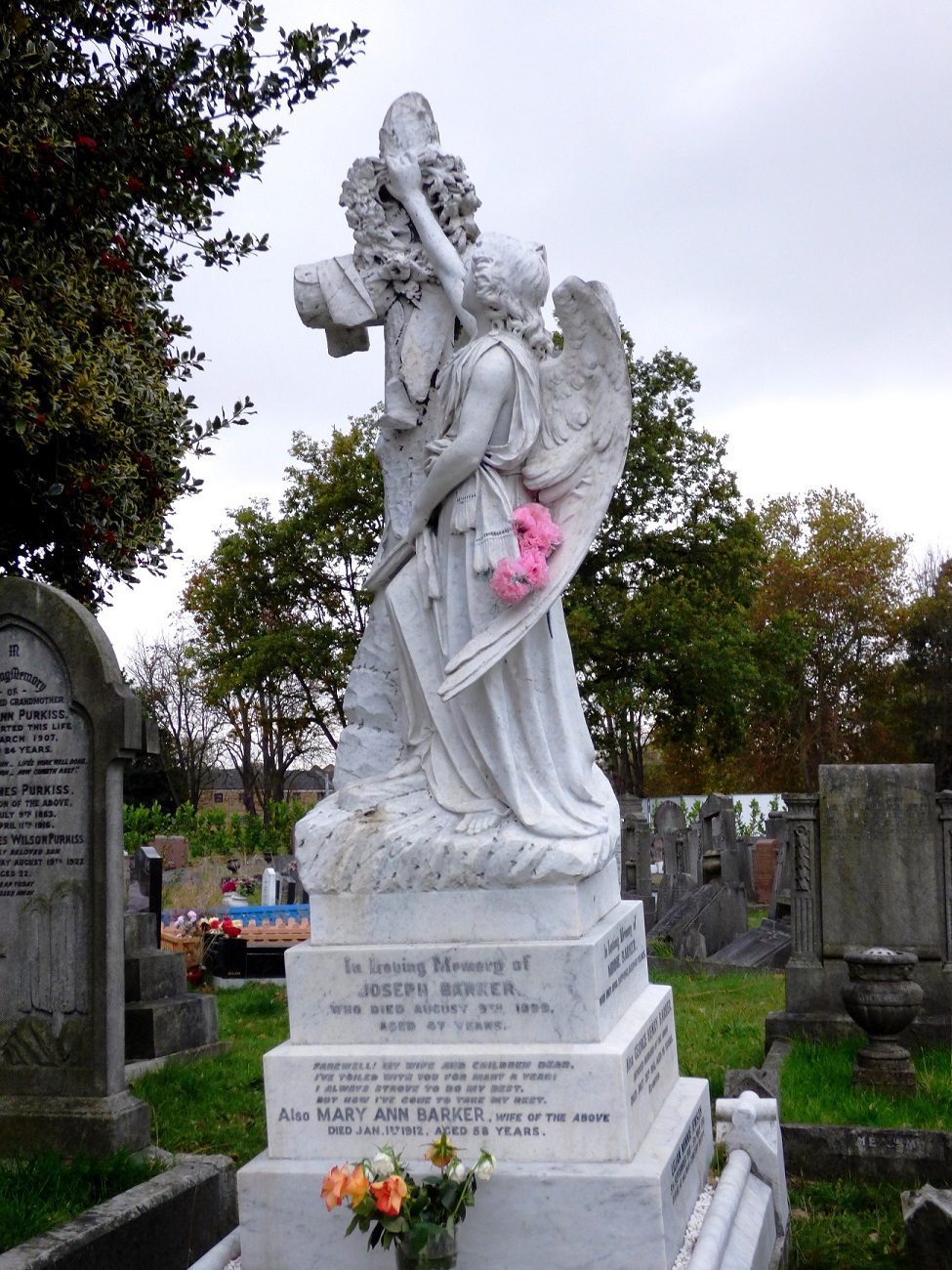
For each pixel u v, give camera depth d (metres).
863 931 9.12
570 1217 3.77
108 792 6.71
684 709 30.53
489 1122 3.97
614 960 4.38
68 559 10.74
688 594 29.84
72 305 9.55
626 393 4.43
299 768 55.91
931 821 9.14
